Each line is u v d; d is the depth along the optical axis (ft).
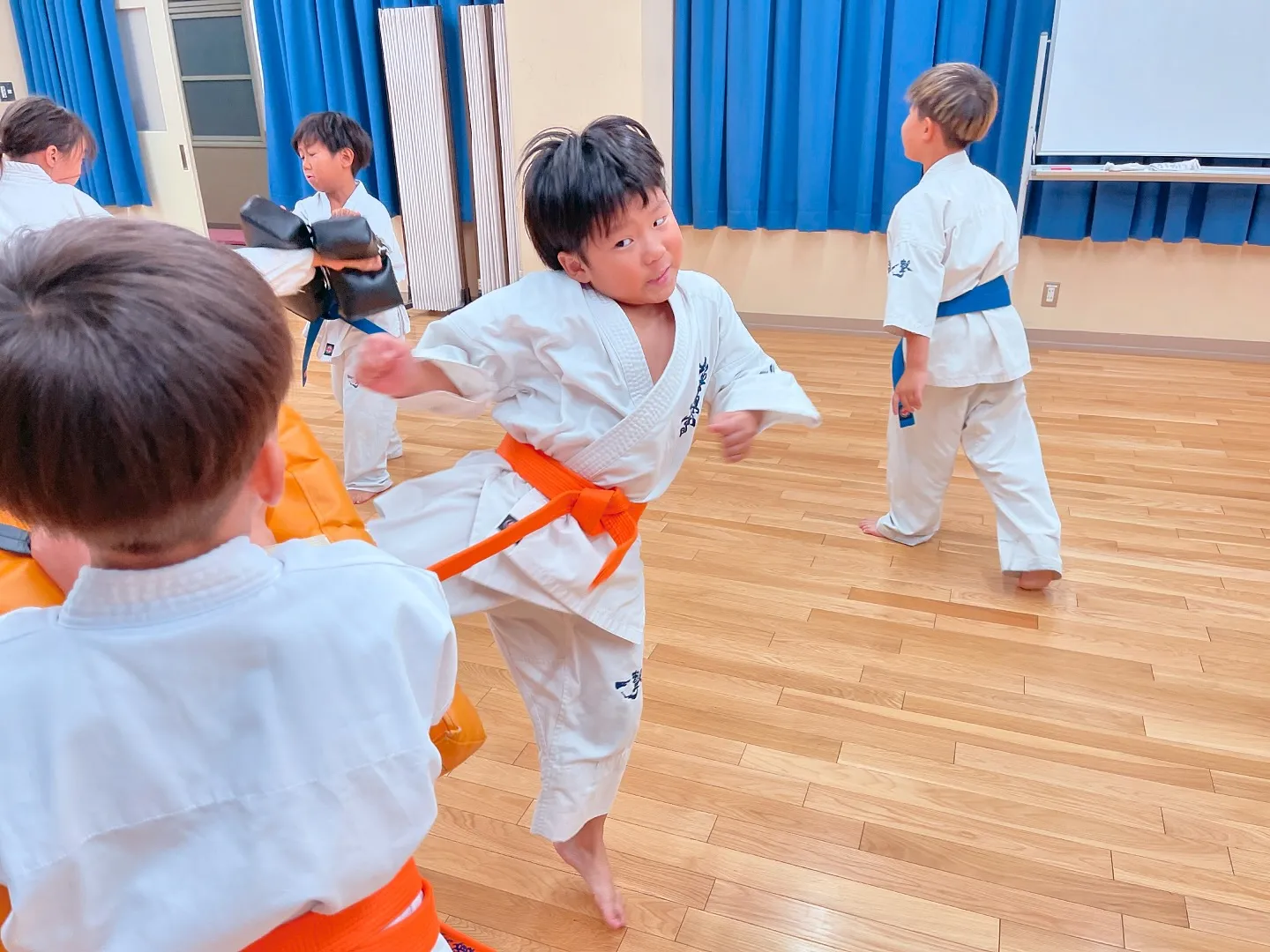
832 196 14.75
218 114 22.94
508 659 4.24
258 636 1.72
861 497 9.41
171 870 1.67
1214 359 13.78
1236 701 6.22
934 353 7.25
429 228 16.88
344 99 16.81
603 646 4.06
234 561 1.73
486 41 15.16
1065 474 9.79
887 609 7.35
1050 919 4.59
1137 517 8.84
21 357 1.40
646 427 3.65
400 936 2.10
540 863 4.99
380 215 9.40
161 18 17.95
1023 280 14.30
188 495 1.58
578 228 3.42
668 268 3.56
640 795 5.43
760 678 6.51
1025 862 4.93
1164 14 12.25
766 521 8.89
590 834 4.54
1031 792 5.42
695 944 4.48
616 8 13.51
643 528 8.79
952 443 7.77
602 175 3.33
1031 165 13.17
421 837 1.94
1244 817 5.23
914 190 6.98
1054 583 7.70
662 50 14.35
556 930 4.57
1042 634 6.99
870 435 11.05
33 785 1.56
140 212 20.10
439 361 3.50
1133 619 7.18
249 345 1.57
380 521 3.83
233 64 22.16
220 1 21.48
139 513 1.55
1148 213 13.15
